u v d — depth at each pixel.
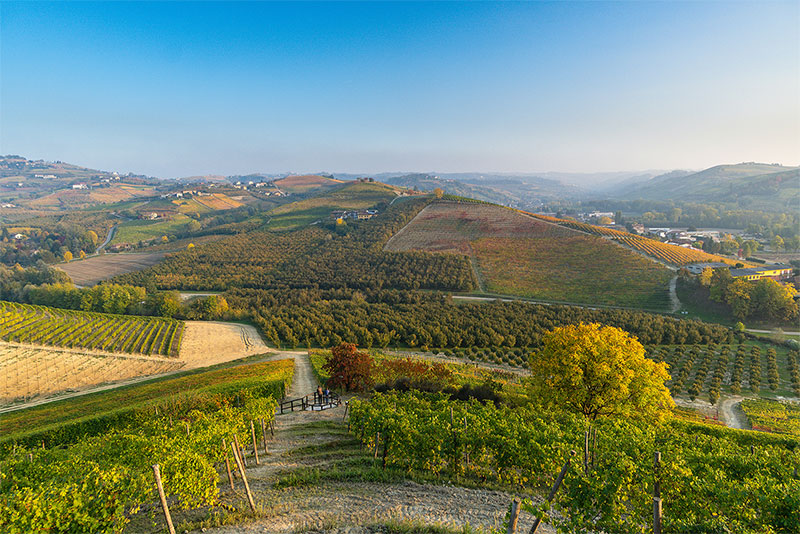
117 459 17.38
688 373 64.06
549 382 29.94
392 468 18.89
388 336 82.81
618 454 14.64
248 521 13.39
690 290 104.38
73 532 11.03
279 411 32.78
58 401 48.06
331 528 12.77
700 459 16.70
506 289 115.56
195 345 84.62
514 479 18.08
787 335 82.12
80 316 98.75
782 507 12.02
